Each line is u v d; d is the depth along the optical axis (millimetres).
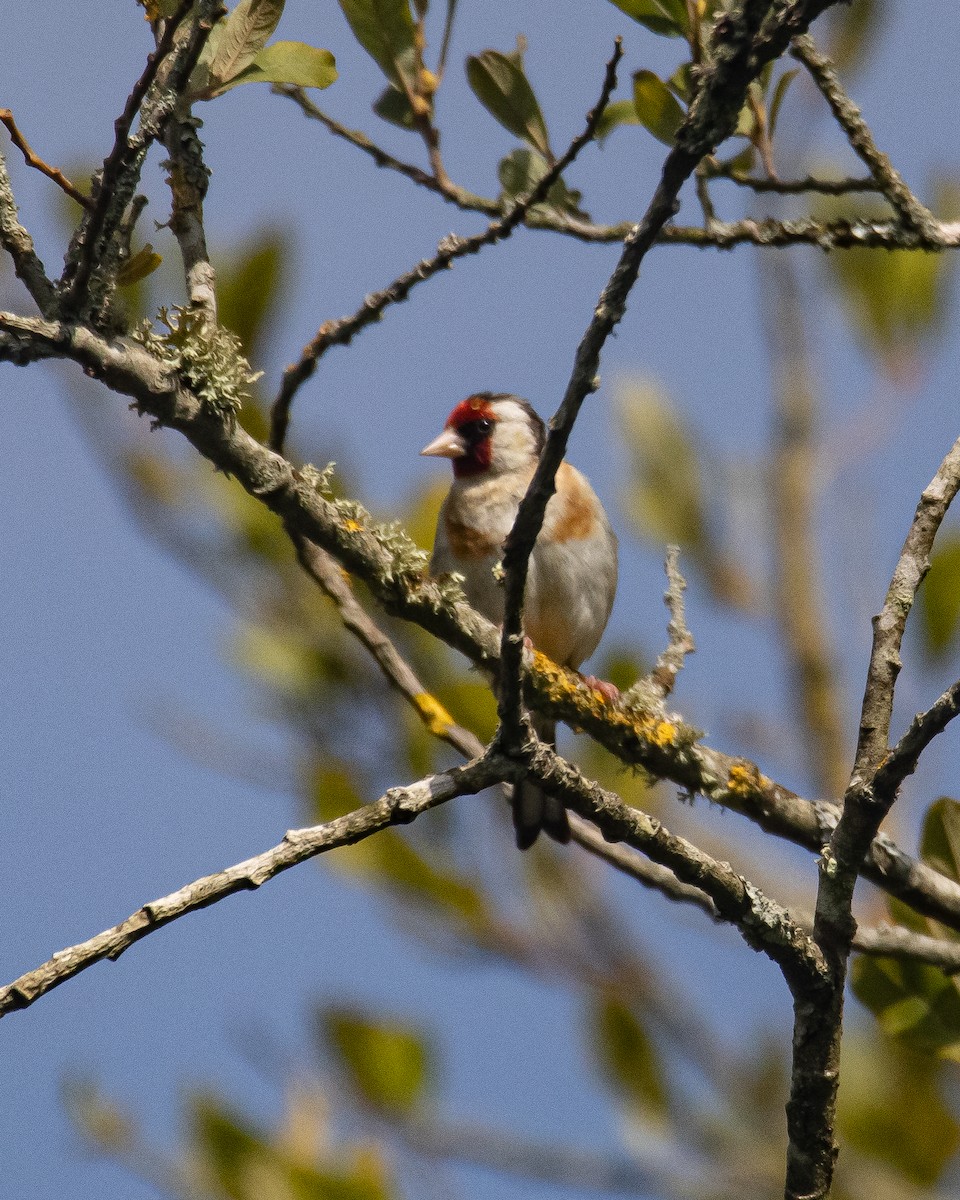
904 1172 7227
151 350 4852
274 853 4191
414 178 6180
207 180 5379
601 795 4695
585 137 5234
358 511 5418
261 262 7680
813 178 6070
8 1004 3799
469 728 7434
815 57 6012
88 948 3902
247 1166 6383
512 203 6141
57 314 4613
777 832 5961
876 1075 7500
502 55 6137
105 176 4434
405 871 7332
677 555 6102
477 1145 6832
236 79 5168
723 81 4000
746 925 4734
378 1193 6352
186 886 4059
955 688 4551
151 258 4707
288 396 6090
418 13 6117
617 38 4941
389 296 5773
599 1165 6855
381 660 6609
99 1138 6422
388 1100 6848
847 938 4809
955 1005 5762
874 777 4723
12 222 4586
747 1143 7195
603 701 5809
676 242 6145
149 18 4734
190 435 4949
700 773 5848
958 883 5836
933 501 5098
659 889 6355
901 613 5027
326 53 5199
